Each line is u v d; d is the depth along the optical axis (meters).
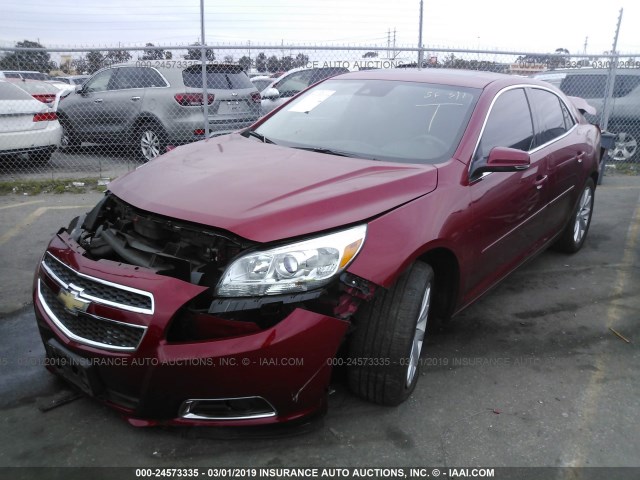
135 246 2.70
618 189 8.69
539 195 4.14
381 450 2.68
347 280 2.50
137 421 2.54
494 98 3.84
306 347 2.41
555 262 5.40
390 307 2.75
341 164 3.19
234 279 2.42
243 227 2.46
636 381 3.38
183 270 2.49
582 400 3.16
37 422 2.79
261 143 3.71
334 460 2.60
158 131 8.98
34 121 8.33
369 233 2.63
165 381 2.39
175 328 2.42
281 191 2.74
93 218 3.07
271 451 2.64
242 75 9.30
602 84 10.46
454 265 3.16
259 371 2.37
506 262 3.95
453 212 3.05
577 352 3.70
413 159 3.36
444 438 2.79
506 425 2.91
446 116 3.65
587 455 2.71
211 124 8.89
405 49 8.80
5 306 4.06
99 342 2.52
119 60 8.85
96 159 9.72
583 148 5.07
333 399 3.03
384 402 2.92
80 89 9.89
